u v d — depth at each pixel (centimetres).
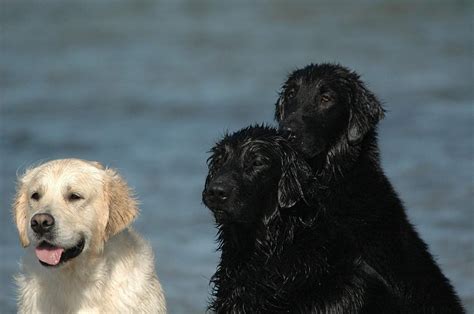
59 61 3198
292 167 891
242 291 921
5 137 2144
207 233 1452
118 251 909
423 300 997
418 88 2570
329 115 1038
